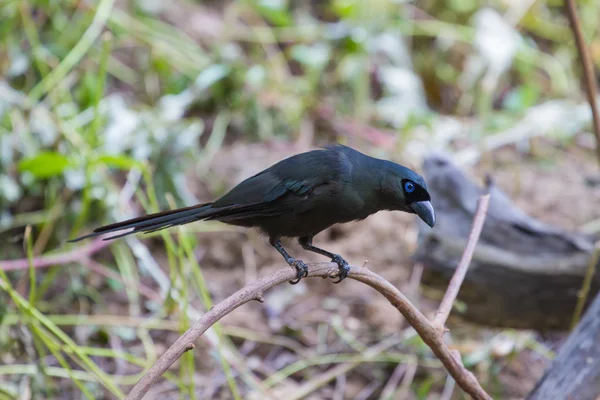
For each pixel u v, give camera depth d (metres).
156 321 10.76
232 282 11.86
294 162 7.36
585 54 9.01
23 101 12.53
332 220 7.46
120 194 12.28
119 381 9.99
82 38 13.74
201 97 14.88
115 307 11.34
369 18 16.55
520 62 17.23
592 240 9.78
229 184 13.15
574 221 13.12
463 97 16.50
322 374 10.47
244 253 12.27
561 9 18.61
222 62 14.95
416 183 7.25
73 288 11.18
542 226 9.66
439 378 10.38
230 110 14.95
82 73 14.68
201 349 10.54
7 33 13.84
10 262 10.35
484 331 11.15
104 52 11.34
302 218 7.40
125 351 10.68
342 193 7.24
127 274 11.40
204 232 12.51
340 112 15.33
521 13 17.77
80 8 15.37
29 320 9.02
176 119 13.69
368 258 12.20
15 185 11.66
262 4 16.20
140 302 11.39
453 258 9.50
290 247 12.35
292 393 9.97
